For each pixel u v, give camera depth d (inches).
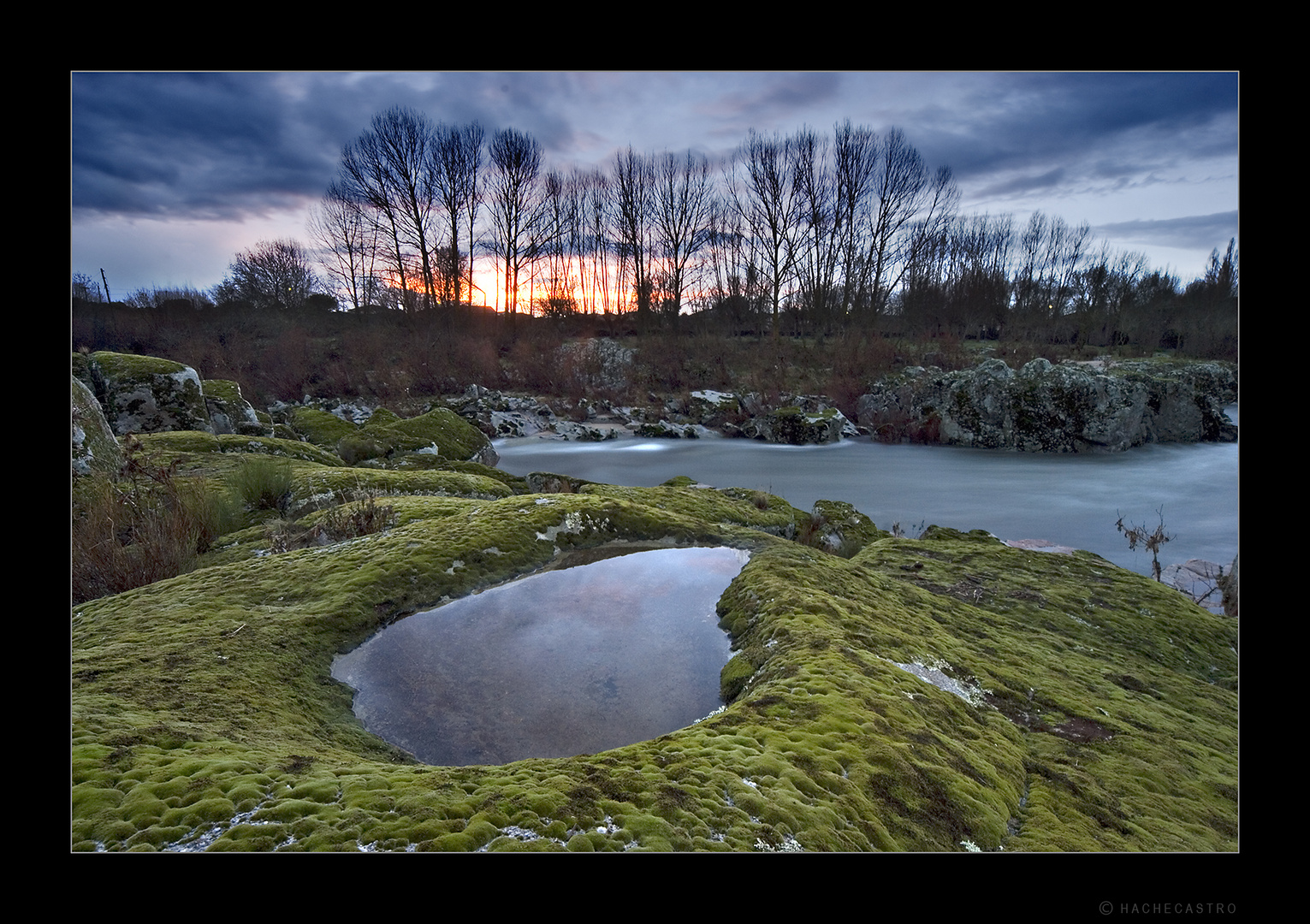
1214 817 162.7
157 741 125.2
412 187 1748.3
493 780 117.9
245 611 212.2
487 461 746.8
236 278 1828.2
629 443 1155.3
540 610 231.9
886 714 159.6
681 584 258.4
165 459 461.1
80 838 96.0
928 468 960.9
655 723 166.6
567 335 1770.4
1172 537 637.9
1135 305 1612.9
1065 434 1054.4
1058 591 340.5
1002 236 2016.5
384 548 267.6
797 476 917.2
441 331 1537.9
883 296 1843.0
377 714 168.6
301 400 1256.2
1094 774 173.8
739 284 1836.9
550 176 1851.6
